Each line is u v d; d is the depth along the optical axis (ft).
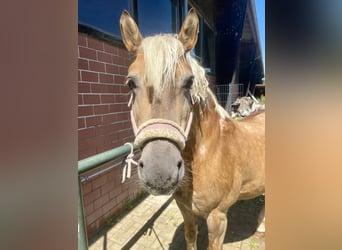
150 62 3.39
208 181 4.40
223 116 4.98
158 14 11.53
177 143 3.44
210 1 18.37
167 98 3.43
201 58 17.51
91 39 6.83
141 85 3.57
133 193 9.02
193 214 5.19
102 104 7.33
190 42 4.04
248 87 31.81
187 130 3.78
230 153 4.70
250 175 5.18
